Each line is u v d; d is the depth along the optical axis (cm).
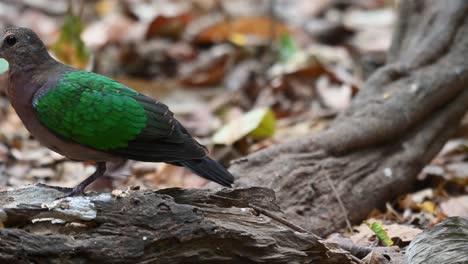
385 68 1252
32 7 2050
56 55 1576
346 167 1102
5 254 714
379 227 924
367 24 2045
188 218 770
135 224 764
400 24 1383
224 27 1897
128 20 1956
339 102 1589
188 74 1723
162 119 855
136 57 1809
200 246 775
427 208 1116
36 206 762
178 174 1245
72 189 877
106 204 771
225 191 852
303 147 1085
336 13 2167
